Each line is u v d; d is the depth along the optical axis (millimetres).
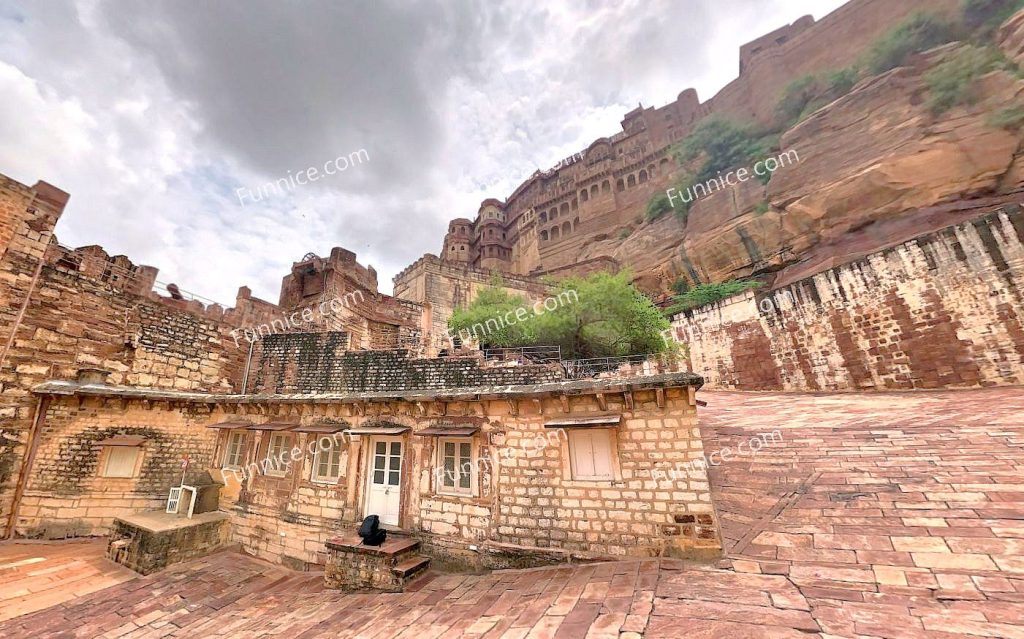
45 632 5672
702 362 21031
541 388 6922
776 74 36156
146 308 13266
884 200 21312
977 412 9539
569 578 5555
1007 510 5250
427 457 7859
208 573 7895
